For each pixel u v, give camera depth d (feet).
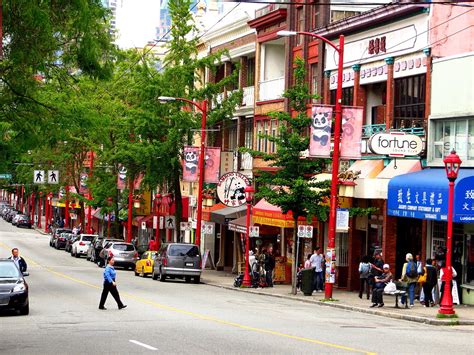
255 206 168.35
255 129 195.72
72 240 284.00
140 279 172.24
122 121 194.80
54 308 100.12
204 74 232.53
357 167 143.23
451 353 63.26
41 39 110.11
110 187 249.96
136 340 68.69
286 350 62.13
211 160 177.06
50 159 277.23
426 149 125.29
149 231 281.54
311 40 168.76
